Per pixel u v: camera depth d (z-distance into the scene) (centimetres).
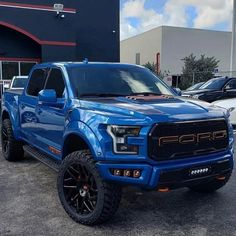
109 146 454
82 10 2811
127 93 582
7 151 823
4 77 2391
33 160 839
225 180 567
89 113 489
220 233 467
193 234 464
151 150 443
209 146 489
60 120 566
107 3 2884
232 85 1664
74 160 492
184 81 3881
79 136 496
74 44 2391
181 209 545
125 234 465
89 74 596
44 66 680
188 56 5516
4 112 862
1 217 519
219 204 564
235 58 3050
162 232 471
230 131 523
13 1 2398
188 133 467
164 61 5619
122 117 455
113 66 634
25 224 496
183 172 463
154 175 445
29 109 700
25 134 740
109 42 2912
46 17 2317
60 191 517
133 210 541
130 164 448
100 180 464
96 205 470
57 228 483
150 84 625
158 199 586
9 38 2389
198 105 521
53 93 575
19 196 602
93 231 473
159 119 447
